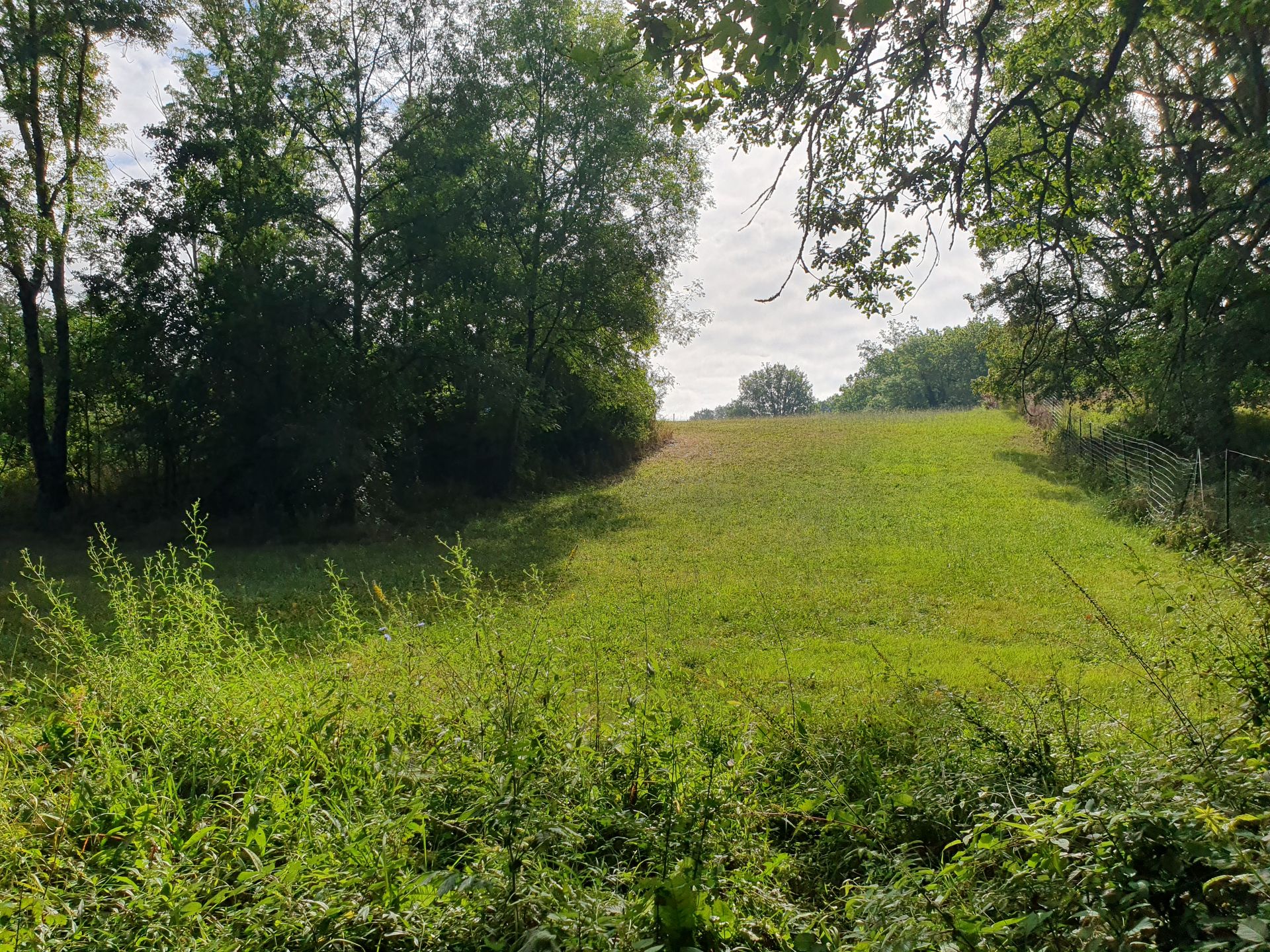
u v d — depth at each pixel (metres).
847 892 3.89
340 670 5.81
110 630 10.77
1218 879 2.63
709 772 4.54
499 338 28.95
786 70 4.83
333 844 3.87
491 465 29.69
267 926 3.26
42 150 21.83
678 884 3.15
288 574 17.03
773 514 23.47
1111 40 9.36
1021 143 9.34
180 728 5.03
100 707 5.40
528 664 6.02
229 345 21.91
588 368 33.53
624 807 4.52
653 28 5.17
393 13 24.36
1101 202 13.48
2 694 5.68
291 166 25.00
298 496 23.42
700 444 41.34
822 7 4.36
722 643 10.80
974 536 18.92
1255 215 12.77
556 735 4.95
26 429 25.33
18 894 3.46
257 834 3.77
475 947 3.14
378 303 24.47
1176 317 15.73
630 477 32.88
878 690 7.70
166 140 22.47
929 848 4.22
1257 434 22.16
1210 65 16.25
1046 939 2.92
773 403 136.12
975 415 47.19
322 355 23.05
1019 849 3.49
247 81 23.14
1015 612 12.27
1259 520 14.30
